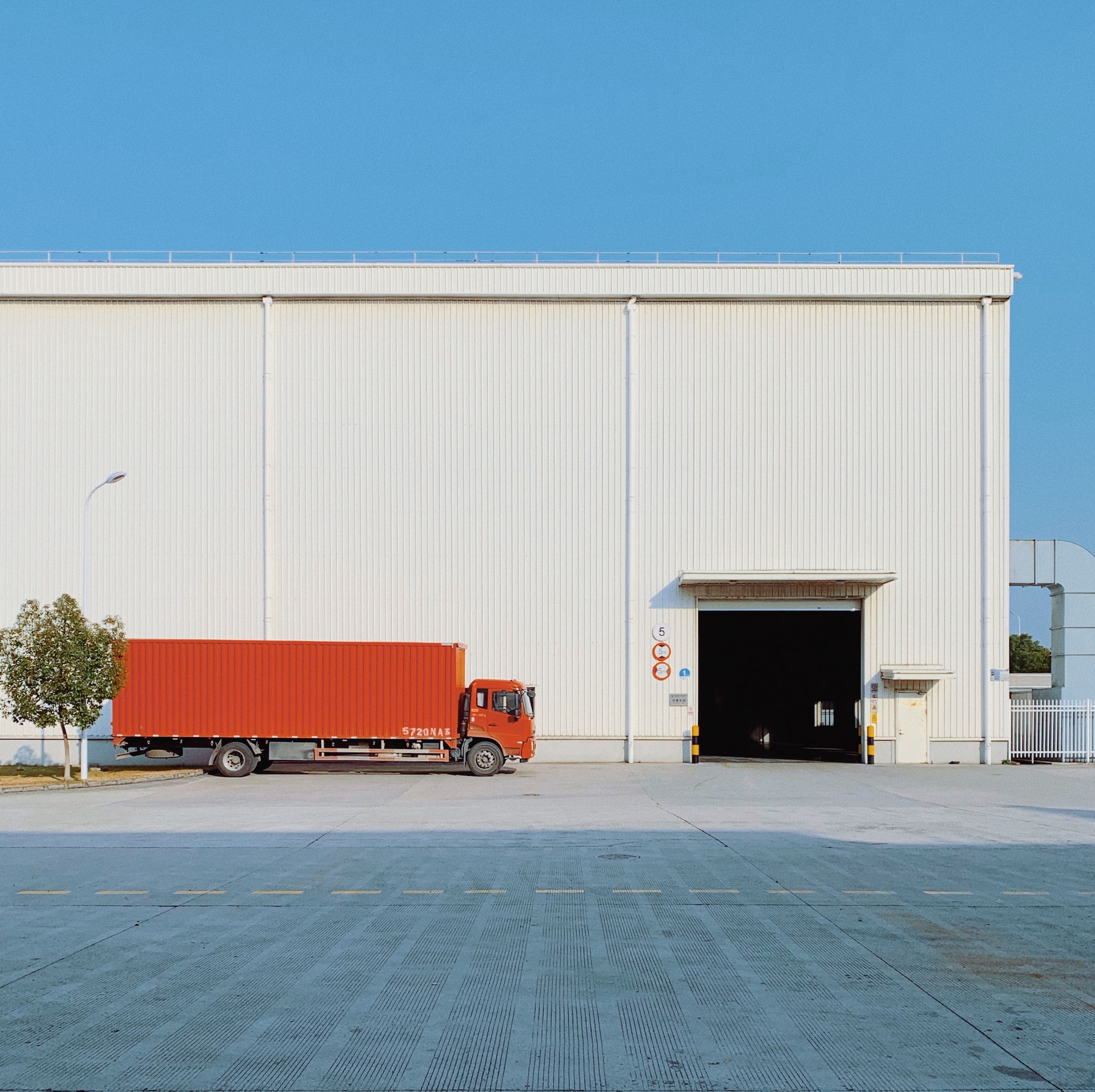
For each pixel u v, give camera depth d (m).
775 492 32.81
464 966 9.02
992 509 32.81
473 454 32.94
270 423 32.84
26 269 32.78
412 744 28.81
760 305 33.16
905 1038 7.21
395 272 32.88
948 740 32.38
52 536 32.84
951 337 33.03
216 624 32.53
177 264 32.88
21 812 20.89
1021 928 10.48
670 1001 8.02
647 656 32.50
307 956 9.38
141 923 10.76
